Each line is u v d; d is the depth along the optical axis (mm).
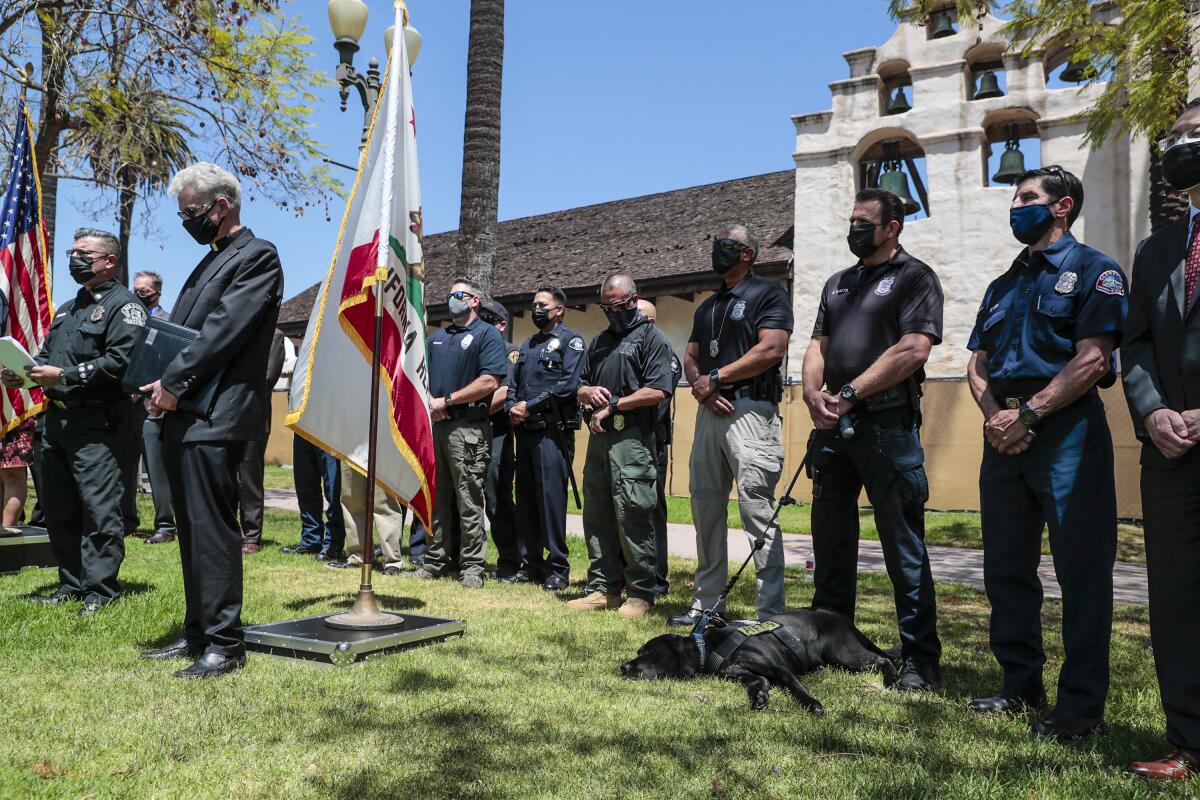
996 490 3271
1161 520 2689
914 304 3660
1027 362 3158
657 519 5820
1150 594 2740
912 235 14766
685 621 4629
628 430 5047
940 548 9664
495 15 9852
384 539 6367
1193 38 8492
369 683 3342
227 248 3699
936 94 14805
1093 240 13445
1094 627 2961
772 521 4410
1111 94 9820
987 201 14250
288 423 4059
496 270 21766
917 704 3240
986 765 2590
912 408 3680
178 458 3512
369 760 2521
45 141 11570
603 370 5215
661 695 3287
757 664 3459
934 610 3637
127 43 11703
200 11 11602
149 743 2600
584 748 2670
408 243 4664
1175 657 2643
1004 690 3232
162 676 3344
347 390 4352
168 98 12398
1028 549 3225
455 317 6227
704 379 4531
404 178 4621
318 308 4184
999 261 14055
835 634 3826
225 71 12141
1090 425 3053
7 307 6184
